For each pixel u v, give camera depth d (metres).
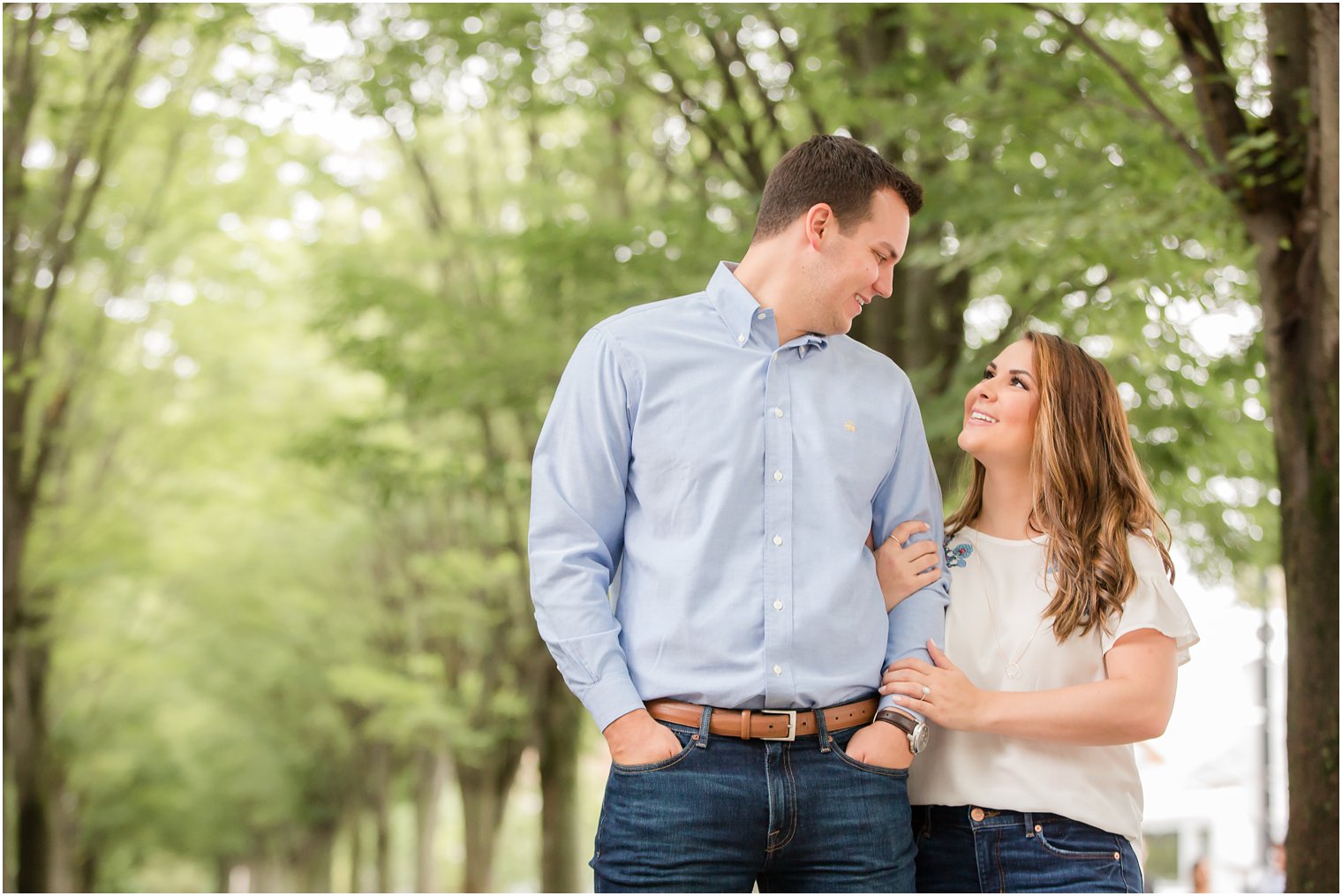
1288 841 4.50
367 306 8.92
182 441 13.69
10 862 12.22
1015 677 2.58
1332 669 4.46
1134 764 2.62
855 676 2.41
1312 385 4.57
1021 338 2.79
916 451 2.65
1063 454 2.61
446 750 13.73
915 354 7.17
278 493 14.72
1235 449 7.17
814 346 2.54
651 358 2.47
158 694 19.94
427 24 7.78
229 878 32.06
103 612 16.34
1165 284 5.68
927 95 6.59
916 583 2.57
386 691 12.83
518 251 7.97
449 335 8.84
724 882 2.33
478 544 13.56
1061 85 6.25
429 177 11.24
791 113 8.09
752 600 2.37
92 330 11.08
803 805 2.34
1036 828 2.51
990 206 6.18
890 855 2.39
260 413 14.00
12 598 10.39
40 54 8.49
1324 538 4.51
